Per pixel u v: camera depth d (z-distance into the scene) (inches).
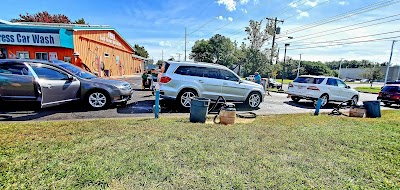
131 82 709.9
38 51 559.5
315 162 119.3
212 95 297.3
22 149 119.0
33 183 87.5
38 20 1279.5
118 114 240.4
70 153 116.6
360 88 1341.0
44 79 221.8
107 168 101.6
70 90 240.2
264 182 96.0
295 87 426.9
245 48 1712.6
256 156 123.9
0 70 215.3
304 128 198.8
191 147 133.0
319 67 2763.3
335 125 218.4
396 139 168.1
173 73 283.7
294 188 92.4
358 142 158.2
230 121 210.2
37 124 170.2
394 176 106.1
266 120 235.0
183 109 286.0
